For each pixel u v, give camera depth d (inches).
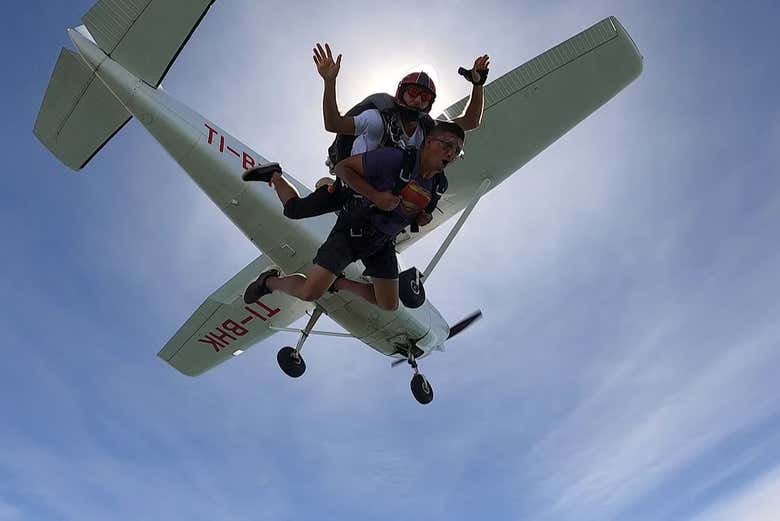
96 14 243.9
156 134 253.9
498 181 297.4
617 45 267.1
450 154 118.6
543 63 269.0
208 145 255.3
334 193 132.1
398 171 116.9
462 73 127.1
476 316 330.3
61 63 261.1
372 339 303.7
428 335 309.4
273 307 348.8
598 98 276.7
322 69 113.2
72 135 276.7
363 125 119.6
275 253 268.4
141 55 248.4
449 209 308.3
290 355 293.7
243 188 257.4
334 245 132.5
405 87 120.4
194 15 237.3
